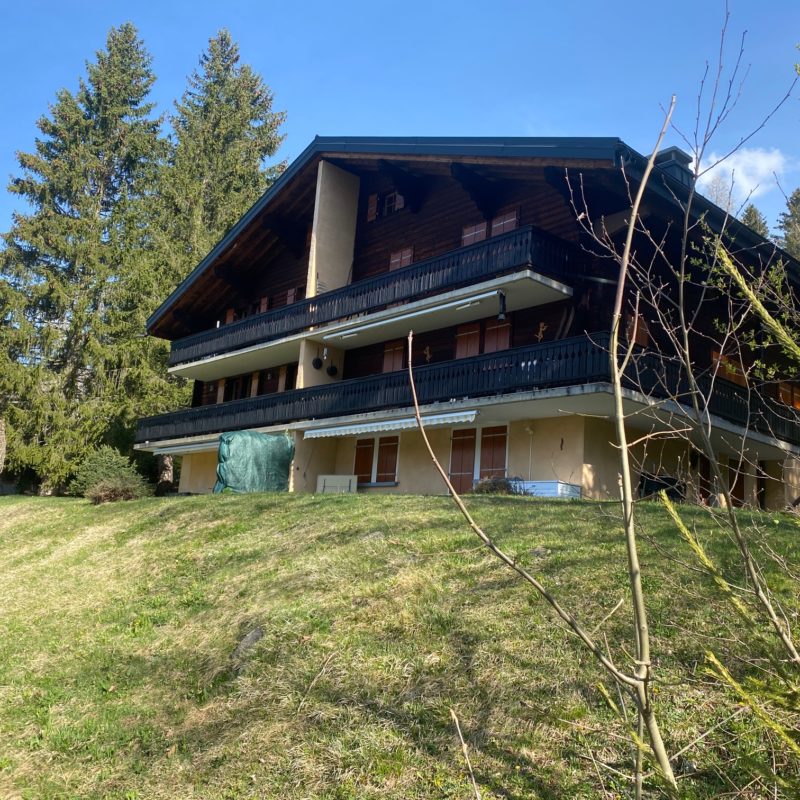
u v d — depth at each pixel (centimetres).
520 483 1678
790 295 430
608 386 1465
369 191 2494
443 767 558
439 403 1823
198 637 898
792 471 1975
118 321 3606
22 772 688
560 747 550
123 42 4281
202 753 654
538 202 1894
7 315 3484
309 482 2267
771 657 319
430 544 997
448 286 1900
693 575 756
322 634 787
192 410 2777
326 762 593
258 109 4891
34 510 2169
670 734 534
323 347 2373
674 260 1692
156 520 1596
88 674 868
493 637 708
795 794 293
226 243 2712
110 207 4172
